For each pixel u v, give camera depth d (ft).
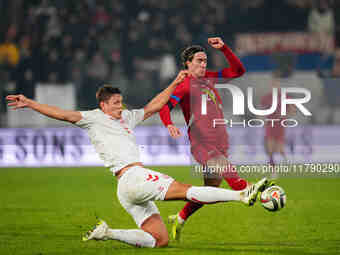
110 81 218.38
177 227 73.51
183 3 271.49
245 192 62.49
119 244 71.97
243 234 78.74
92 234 63.41
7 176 161.89
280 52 227.81
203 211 99.40
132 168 65.31
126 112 70.08
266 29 262.88
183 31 260.01
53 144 194.39
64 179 153.07
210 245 70.90
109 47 249.96
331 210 99.71
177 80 71.82
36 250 68.64
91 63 238.27
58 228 84.33
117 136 67.10
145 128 191.83
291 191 127.75
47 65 227.81
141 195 64.23
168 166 183.01
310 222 87.97
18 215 96.94
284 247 69.31
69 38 249.34
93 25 257.34
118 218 93.71
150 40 255.91
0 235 78.79
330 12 247.09
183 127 193.47
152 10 269.44
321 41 230.68
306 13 260.21
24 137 195.00
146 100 214.69
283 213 96.84
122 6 268.62
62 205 108.47
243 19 264.11
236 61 76.69
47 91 206.18
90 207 105.70
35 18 251.39
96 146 67.62
